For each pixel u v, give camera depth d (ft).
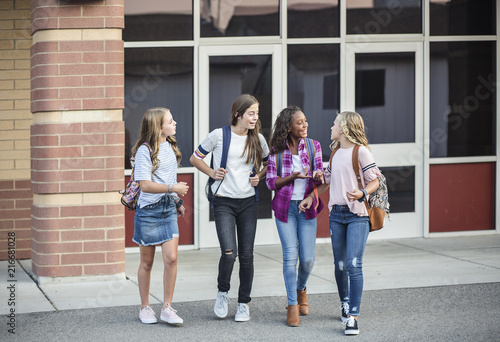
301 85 29.89
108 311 19.81
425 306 20.12
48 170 23.03
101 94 23.25
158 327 18.30
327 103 30.17
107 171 23.36
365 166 17.89
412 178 31.01
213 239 29.40
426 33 30.68
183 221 29.22
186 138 29.04
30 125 25.17
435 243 29.89
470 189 31.58
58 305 20.43
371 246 29.35
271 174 18.71
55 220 23.09
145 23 28.48
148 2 28.45
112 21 23.21
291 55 29.71
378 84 30.48
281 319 19.02
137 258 27.61
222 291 18.92
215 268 25.54
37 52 23.11
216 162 18.85
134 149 18.43
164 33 28.63
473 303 20.38
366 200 17.93
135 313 19.62
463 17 31.09
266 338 17.30
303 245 18.60
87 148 23.24
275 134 18.71
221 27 29.09
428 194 31.12
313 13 29.81
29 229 27.35
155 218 18.28
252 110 18.58
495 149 31.63
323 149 30.17
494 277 23.40
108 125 23.32
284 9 29.45
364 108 30.45
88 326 18.38
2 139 26.86
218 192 18.74
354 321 17.56
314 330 17.99
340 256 18.48
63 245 23.17
